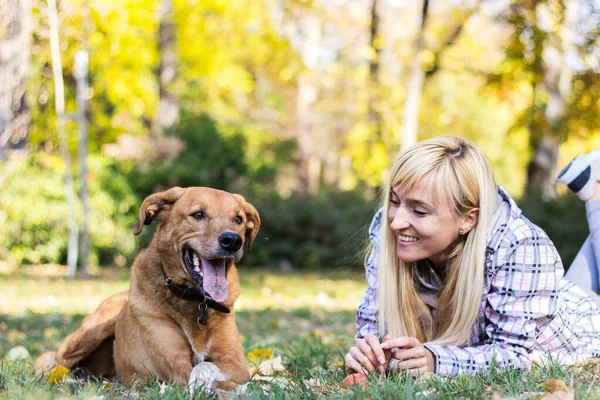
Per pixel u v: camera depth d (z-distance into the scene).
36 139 17.69
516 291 3.71
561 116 17.17
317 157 37.41
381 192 4.49
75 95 18.08
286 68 23.92
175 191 4.40
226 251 4.14
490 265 3.76
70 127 17.92
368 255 4.46
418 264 4.06
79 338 4.76
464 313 3.78
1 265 15.09
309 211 18.55
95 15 16.30
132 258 15.98
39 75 17.19
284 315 9.14
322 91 35.34
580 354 3.97
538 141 19.05
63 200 15.14
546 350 3.93
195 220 4.21
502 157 36.28
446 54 18.66
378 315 4.08
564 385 3.17
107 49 17.45
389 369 3.68
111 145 17.12
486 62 19.39
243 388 3.60
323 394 3.51
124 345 4.32
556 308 3.79
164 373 4.07
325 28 26.12
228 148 18.19
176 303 4.14
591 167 4.58
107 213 15.43
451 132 34.09
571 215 16.06
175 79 20.44
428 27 18.75
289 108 36.44
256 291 12.39
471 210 3.70
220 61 20.81
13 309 9.38
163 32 19.78
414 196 3.65
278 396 3.27
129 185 16.03
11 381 3.63
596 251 4.54
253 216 4.68
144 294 4.20
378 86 19.14
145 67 20.70
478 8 16.70
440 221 3.65
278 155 26.84
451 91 33.44
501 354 3.67
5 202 14.84
